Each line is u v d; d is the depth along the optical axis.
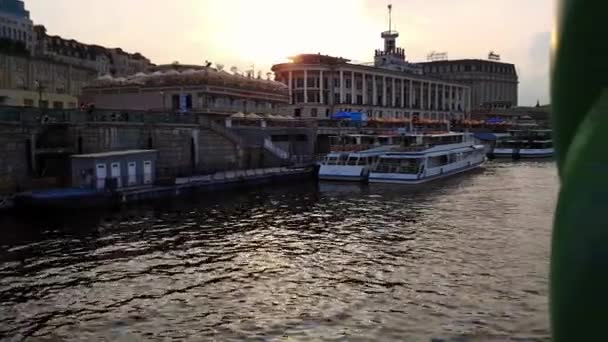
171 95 63.75
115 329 14.78
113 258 21.83
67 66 84.94
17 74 74.19
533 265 19.78
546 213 31.14
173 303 16.72
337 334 14.26
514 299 16.28
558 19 1.55
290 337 14.16
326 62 102.69
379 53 137.00
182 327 14.89
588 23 1.43
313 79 100.94
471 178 52.62
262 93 74.50
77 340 14.10
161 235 26.20
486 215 30.83
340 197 40.38
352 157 52.59
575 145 1.43
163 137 43.75
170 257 22.05
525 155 82.50
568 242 1.37
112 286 18.33
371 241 24.62
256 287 18.20
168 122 44.47
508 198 38.03
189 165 46.28
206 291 17.83
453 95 139.38
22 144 34.44
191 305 16.55
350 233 26.53
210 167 48.50
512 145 84.69
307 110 100.31
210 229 27.83
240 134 54.97
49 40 115.88
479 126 109.94
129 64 139.75
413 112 122.06
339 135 61.75
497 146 85.44
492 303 16.02
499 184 47.16
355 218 30.89
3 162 33.19
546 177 53.03
